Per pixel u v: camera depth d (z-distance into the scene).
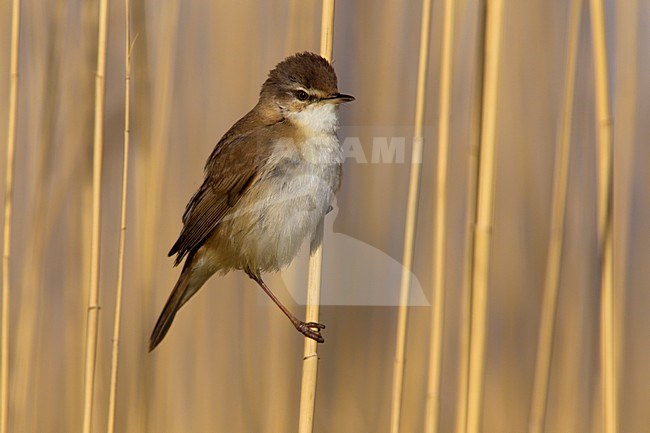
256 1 7.93
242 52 7.95
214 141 7.98
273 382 8.35
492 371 9.69
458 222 8.52
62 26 8.16
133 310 8.26
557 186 6.66
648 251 9.73
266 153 6.51
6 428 6.42
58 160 8.24
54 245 8.52
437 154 5.94
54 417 8.62
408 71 7.98
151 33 7.65
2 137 8.53
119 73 8.26
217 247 6.75
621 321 8.44
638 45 8.59
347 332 8.49
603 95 5.79
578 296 8.94
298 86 6.47
